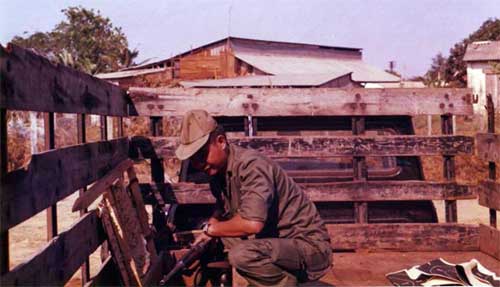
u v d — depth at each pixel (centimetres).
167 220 490
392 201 523
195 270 386
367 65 3403
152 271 389
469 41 3600
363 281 410
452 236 505
